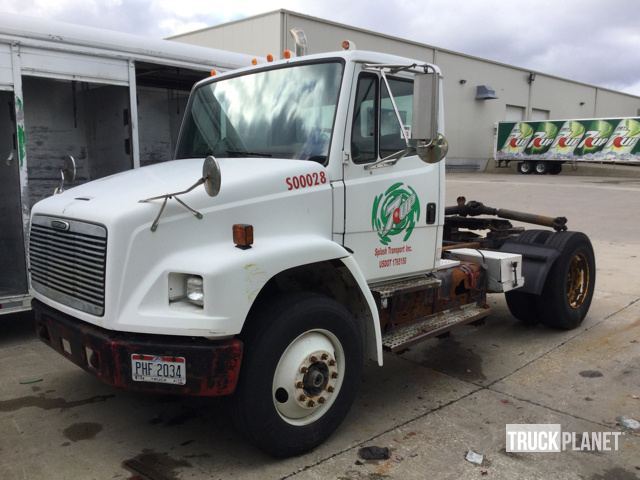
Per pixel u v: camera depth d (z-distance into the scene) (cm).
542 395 454
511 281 542
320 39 2881
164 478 334
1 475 337
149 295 312
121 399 442
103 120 703
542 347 571
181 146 471
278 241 346
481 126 4112
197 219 326
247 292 314
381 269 418
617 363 524
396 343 409
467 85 3950
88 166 741
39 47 566
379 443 376
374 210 404
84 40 600
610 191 2302
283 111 407
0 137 583
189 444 375
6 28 542
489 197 2170
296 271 366
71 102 724
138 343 309
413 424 403
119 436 385
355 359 374
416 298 445
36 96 695
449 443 376
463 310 501
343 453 363
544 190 2386
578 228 1445
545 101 4662
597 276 893
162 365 309
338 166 380
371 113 397
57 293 359
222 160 404
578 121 3516
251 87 432
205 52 711
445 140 353
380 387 471
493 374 499
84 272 331
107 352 312
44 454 361
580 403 439
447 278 479
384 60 404
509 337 604
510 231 666
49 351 548
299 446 351
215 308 304
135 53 643
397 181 418
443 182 461
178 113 852
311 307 346
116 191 352
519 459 357
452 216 738
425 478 336
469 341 591
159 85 817
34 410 423
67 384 470
